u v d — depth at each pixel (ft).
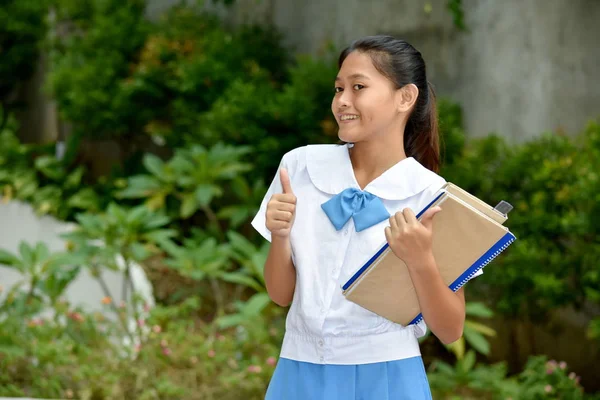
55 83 30.91
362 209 7.32
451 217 6.81
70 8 32.63
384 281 6.94
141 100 29.84
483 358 22.24
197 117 28.22
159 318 20.15
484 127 23.84
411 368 7.31
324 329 7.26
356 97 7.44
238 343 19.74
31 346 18.16
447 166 22.04
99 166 32.91
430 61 25.04
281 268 7.61
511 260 19.54
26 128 36.91
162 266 25.99
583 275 18.98
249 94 26.23
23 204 29.19
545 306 19.95
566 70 22.44
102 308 21.75
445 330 7.14
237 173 27.07
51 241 27.30
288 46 29.01
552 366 18.49
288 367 7.47
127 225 21.49
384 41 7.54
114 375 17.81
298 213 7.61
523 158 20.81
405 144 8.16
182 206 26.08
